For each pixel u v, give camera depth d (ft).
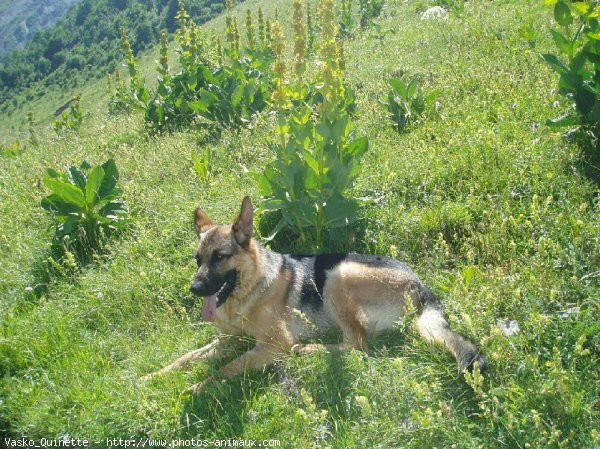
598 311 6.32
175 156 12.17
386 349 6.68
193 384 7.03
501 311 6.98
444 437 5.71
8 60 183.01
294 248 8.75
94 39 175.94
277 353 7.07
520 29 13.92
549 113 9.95
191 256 8.84
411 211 8.66
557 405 5.64
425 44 16.65
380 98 12.35
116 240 9.57
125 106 21.38
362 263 7.39
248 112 13.50
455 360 6.50
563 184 8.39
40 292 9.02
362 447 5.79
